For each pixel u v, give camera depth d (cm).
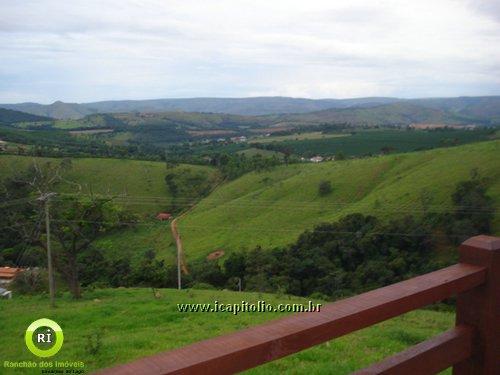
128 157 10275
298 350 154
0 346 1117
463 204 4991
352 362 726
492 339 210
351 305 174
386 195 6300
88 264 4094
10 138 12369
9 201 3045
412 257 4056
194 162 10475
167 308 1617
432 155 7612
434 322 1458
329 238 4541
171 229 6650
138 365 126
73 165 9056
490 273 208
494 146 7031
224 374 136
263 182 8375
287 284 3609
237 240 5881
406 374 194
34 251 4381
